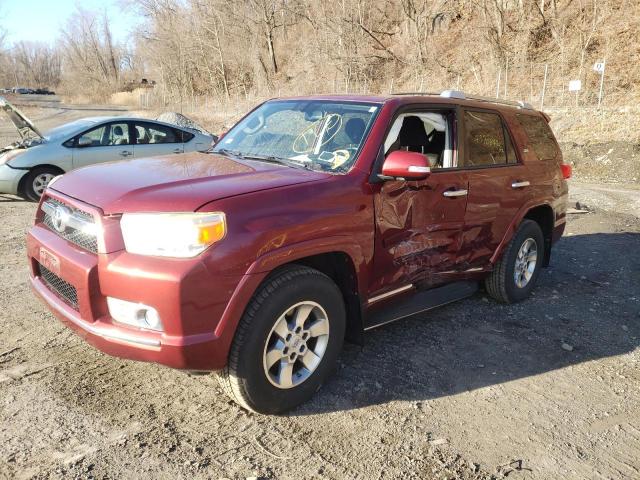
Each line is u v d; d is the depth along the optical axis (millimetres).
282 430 3090
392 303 3922
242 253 2822
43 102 72188
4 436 2896
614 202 11117
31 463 2703
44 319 4348
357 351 4062
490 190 4500
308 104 4277
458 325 4652
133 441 2916
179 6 54969
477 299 5305
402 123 4078
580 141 17812
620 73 24516
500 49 29047
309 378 3293
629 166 15250
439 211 4039
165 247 2740
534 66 27953
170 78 57719
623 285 5930
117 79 83250
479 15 32312
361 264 3453
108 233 2834
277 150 3982
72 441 2889
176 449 2873
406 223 3777
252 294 2908
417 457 2922
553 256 6961
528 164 5039
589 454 3039
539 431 3225
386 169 3443
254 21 51812
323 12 40844
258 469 2754
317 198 3197
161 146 9945
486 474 2822
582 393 3682
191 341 2742
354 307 3586
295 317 3186
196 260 2719
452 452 2982
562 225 5797
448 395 3553
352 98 4078
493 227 4641
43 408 3164
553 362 4098
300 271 3152
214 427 3082
